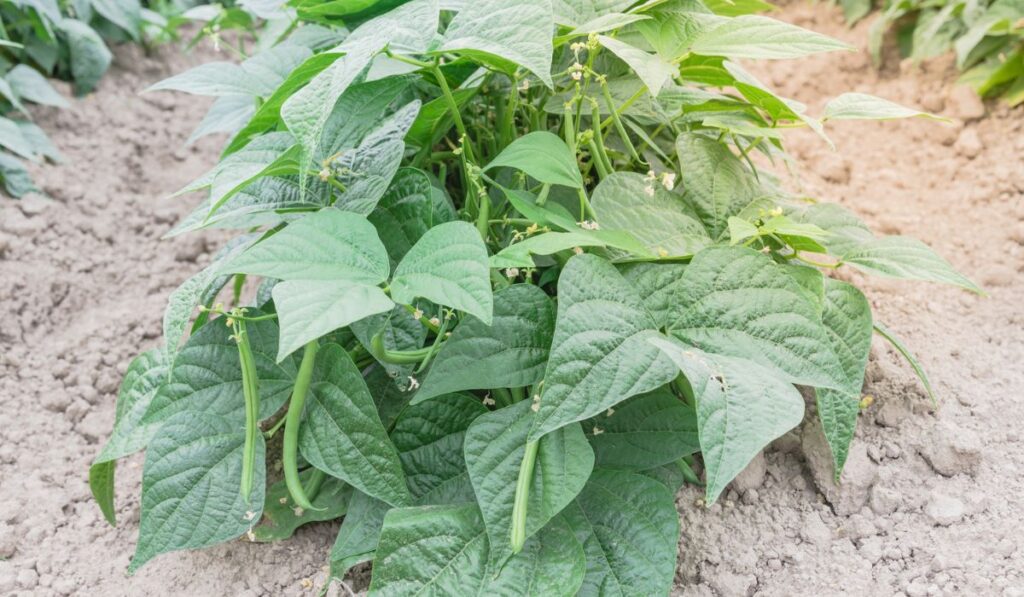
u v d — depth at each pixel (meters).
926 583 1.03
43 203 1.52
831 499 1.10
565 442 0.96
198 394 1.04
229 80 1.18
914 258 1.03
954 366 1.21
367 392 0.99
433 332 1.06
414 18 0.98
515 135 1.15
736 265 0.96
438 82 1.09
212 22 1.51
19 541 1.13
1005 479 1.10
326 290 0.87
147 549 1.01
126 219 1.55
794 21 1.98
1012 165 1.49
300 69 1.01
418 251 0.92
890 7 1.76
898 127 1.64
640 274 0.97
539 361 0.98
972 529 1.06
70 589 1.09
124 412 1.10
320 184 1.05
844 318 1.04
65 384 1.31
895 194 1.51
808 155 1.61
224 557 1.10
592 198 1.05
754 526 1.09
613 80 1.15
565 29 1.10
